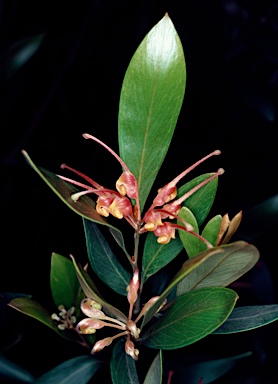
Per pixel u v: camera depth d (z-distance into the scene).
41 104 0.62
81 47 0.63
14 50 0.48
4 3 0.59
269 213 0.45
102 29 0.63
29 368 0.43
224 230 0.29
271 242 0.58
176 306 0.30
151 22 0.65
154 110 0.29
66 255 0.51
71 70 0.64
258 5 0.68
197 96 0.65
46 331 0.42
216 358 0.40
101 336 0.36
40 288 0.49
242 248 0.27
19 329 0.41
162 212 0.29
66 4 0.64
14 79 0.59
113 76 0.65
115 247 0.44
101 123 0.64
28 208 0.58
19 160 0.60
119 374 0.30
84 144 0.63
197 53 0.64
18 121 0.64
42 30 0.51
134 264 0.30
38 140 0.62
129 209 0.29
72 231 0.53
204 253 0.27
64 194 0.28
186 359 0.40
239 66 0.72
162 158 0.30
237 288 0.52
